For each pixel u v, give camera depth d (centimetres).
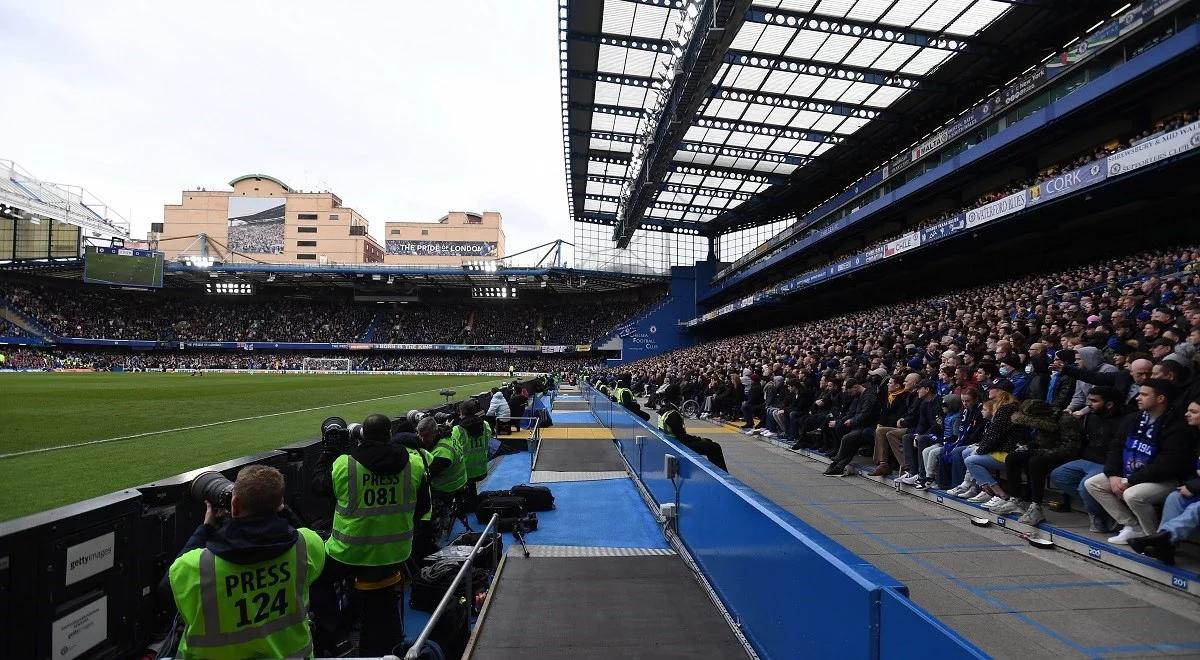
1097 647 341
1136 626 366
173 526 327
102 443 1048
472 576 426
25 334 5372
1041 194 1602
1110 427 518
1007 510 578
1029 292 1834
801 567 273
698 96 1908
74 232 5616
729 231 5091
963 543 534
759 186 3709
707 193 3806
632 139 2956
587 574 469
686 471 529
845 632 230
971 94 2378
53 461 854
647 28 2008
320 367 6116
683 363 2792
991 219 1794
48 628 243
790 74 2262
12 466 812
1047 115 1792
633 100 2553
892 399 824
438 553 469
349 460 353
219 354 6231
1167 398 453
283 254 8431
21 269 5528
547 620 375
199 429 1265
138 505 302
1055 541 517
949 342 1334
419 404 2027
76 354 5638
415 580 429
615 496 766
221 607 219
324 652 361
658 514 652
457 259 8338
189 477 349
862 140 2911
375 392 2712
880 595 209
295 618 236
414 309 6712
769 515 318
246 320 6366
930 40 1988
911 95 2414
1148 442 457
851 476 848
